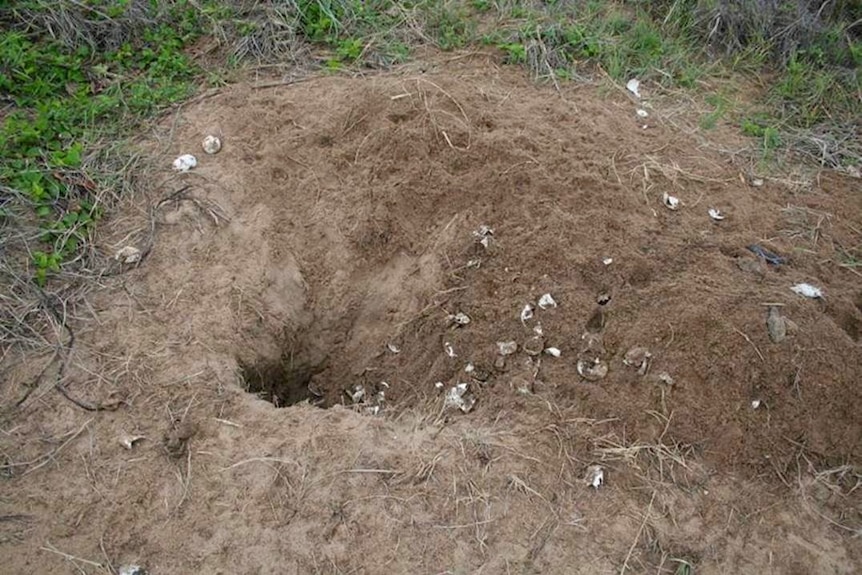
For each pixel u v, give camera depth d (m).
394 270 3.70
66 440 2.90
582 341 3.25
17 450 2.87
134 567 2.62
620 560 2.73
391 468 2.88
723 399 3.06
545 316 3.31
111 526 2.71
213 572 2.62
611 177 3.86
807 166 4.22
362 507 2.78
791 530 2.86
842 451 3.04
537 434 3.03
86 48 4.38
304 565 2.65
